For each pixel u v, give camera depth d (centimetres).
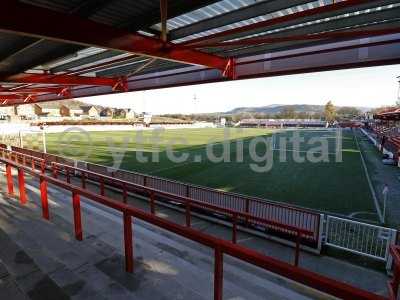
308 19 414
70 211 607
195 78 809
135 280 326
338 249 636
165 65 805
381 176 1561
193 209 855
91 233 469
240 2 376
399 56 491
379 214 968
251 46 586
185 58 575
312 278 175
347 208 1032
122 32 443
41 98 1582
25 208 606
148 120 7431
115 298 293
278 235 678
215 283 239
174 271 351
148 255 391
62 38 380
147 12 402
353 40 535
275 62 637
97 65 747
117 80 1012
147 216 291
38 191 782
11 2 334
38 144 2825
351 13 402
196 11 404
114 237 459
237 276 382
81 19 399
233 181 1445
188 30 477
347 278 533
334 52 559
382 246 592
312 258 603
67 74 884
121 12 397
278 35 497
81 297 293
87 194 382
